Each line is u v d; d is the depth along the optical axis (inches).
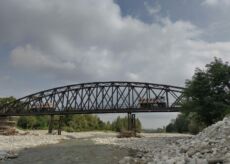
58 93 4714.6
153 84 4367.6
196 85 2541.8
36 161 1210.6
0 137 3129.9
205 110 2500.0
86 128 7657.5
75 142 2802.7
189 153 882.8
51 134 4618.6
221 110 2394.2
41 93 4862.2
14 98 6953.7
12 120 5285.4
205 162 681.6
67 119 7293.3
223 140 940.6
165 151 1146.7
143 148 1745.8
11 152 1590.8
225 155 722.8
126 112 4288.9
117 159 1191.6
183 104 2662.4
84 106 4493.1
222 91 2524.6
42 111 4758.9
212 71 2532.0
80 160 1210.0
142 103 4340.6
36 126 6717.5
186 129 6259.8
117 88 4424.2
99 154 1446.9
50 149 1878.7
